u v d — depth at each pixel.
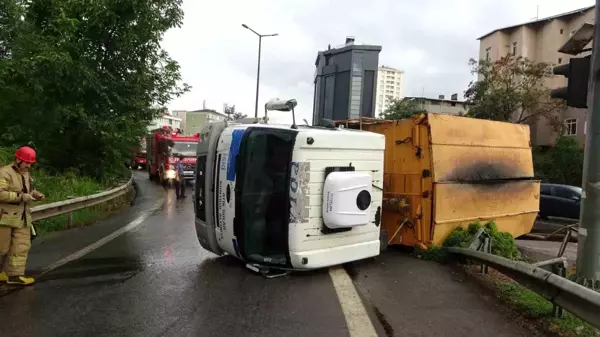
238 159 6.30
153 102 17.92
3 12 14.66
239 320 4.63
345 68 61.69
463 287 5.89
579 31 6.20
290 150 6.00
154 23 15.91
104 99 15.73
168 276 6.21
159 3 16.38
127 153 20.91
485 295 5.55
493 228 7.74
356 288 5.79
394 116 46.28
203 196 7.13
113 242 8.55
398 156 7.95
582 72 5.48
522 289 5.58
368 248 6.75
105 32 15.51
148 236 9.25
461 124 7.89
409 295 5.53
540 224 15.98
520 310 4.94
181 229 10.16
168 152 23.39
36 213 8.74
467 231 7.64
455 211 7.66
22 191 5.71
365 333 4.34
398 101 52.16
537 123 35.38
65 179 14.09
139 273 6.34
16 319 4.54
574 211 17.08
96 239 8.84
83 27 15.18
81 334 4.21
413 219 7.66
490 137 8.46
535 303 4.99
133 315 4.71
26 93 14.46
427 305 5.16
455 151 7.72
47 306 4.93
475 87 33.59
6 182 5.49
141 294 5.41
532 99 30.95
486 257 5.91
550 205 17.80
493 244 7.45
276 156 6.19
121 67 16.28
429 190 7.43
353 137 6.42
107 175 18.75
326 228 6.20
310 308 5.02
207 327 4.43
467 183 7.87
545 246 10.80
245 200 6.29
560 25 35.69
